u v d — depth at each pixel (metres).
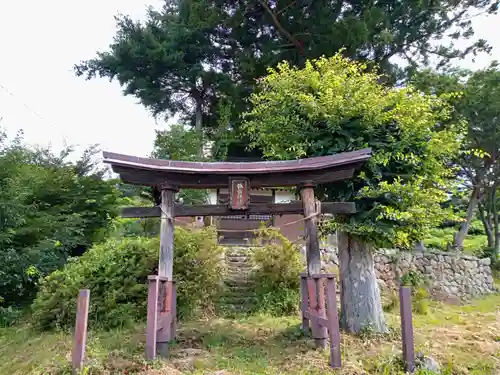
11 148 9.55
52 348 5.61
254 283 8.96
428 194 5.98
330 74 6.60
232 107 14.41
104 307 6.87
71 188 10.52
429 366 4.75
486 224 16.23
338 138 6.27
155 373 4.38
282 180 5.81
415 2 12.79
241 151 16.00
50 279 7.30
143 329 6.44
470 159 13.47
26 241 8.38
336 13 13.30
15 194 8.08
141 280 7.57
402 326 4.79
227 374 4.47
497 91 12.05
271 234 9.03
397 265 11.08
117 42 14.78
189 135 13.69
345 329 6.38
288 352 5.32
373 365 4.79
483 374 4.94
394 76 13.15
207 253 8.16
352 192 6.25
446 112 6.82
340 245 6.80
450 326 7.59
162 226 5.55
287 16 13.39
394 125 6.42
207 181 5.82
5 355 5.77
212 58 15.57
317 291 5.46
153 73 15.09
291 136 6.47
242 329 6.65
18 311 7.66
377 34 12.32
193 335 6.25
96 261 7.61
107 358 4.75
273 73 7.12
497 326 7.57
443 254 11.80
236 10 13.37
